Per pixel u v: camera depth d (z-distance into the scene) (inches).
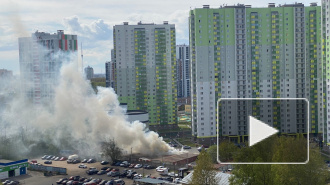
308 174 4542.3
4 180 6978.4
